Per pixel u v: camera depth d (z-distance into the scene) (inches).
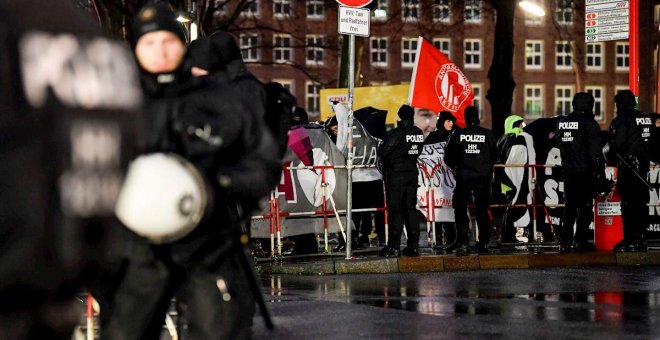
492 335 487.8
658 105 1352.1
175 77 274.5
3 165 133.2
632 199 882.1
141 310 263.4
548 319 542.6
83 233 139.7
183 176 227.6
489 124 4626.0
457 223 888.3
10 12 134.8
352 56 800.9
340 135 979.9
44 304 140.9
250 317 282.2
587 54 4798.2
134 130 144.6
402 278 775.1
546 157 1035.9
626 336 487.5
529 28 4734.3
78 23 140.9
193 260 265.1
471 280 753.6
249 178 270.4
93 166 139.1
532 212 1035.9
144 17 271.4
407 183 856.9
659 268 846.5
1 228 134.0
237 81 374.0
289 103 483.2
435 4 3009.4
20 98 133.7
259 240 943.7
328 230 954.1
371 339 478.3
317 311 576.1
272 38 4318.4
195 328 273.3
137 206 221.5
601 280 746.8
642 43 4493.1
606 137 877.8
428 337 482.6
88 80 138.9
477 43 4608.8
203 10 2113.7
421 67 1127.0
